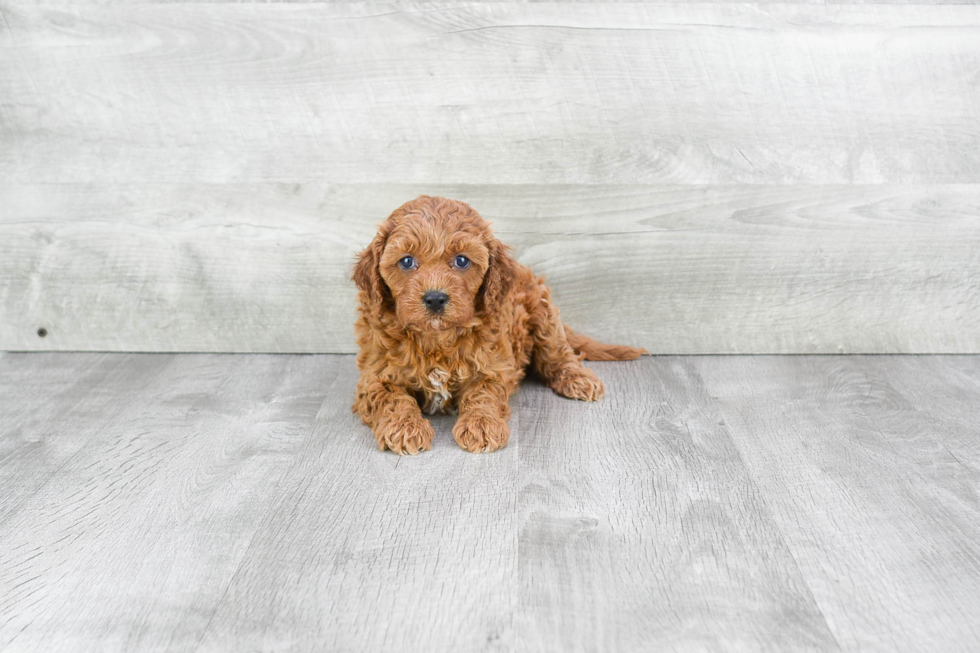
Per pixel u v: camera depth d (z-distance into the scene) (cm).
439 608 167
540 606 167
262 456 236
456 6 286
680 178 302
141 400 279
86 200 310
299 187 306
